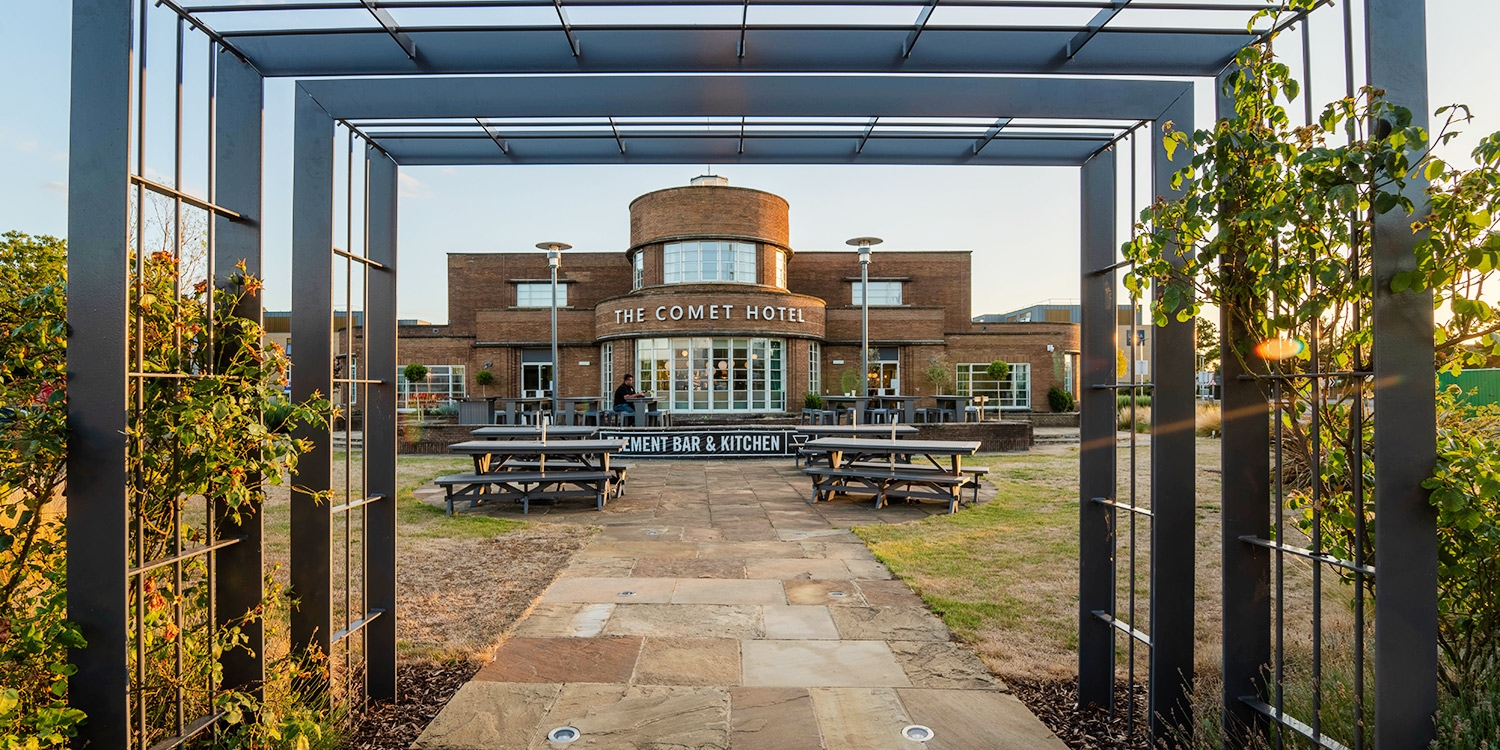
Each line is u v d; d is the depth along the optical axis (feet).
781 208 91.61
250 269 8.85
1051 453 57.21
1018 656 13.69
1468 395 10.54
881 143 12.21
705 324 80.07
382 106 10.34
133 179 6.66
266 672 9.41
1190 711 10.03
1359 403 7.70
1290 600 16.06
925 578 19.26
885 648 14.24
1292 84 8.13
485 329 96.58
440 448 58.18
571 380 96.84
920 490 35.81
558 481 31.09
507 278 109.60
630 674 12.98
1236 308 8.59
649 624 15.72
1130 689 10.46
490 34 9.50
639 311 81.61
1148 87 10.22
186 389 7.80
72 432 6.60
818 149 12.26
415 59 9.45
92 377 6.57
